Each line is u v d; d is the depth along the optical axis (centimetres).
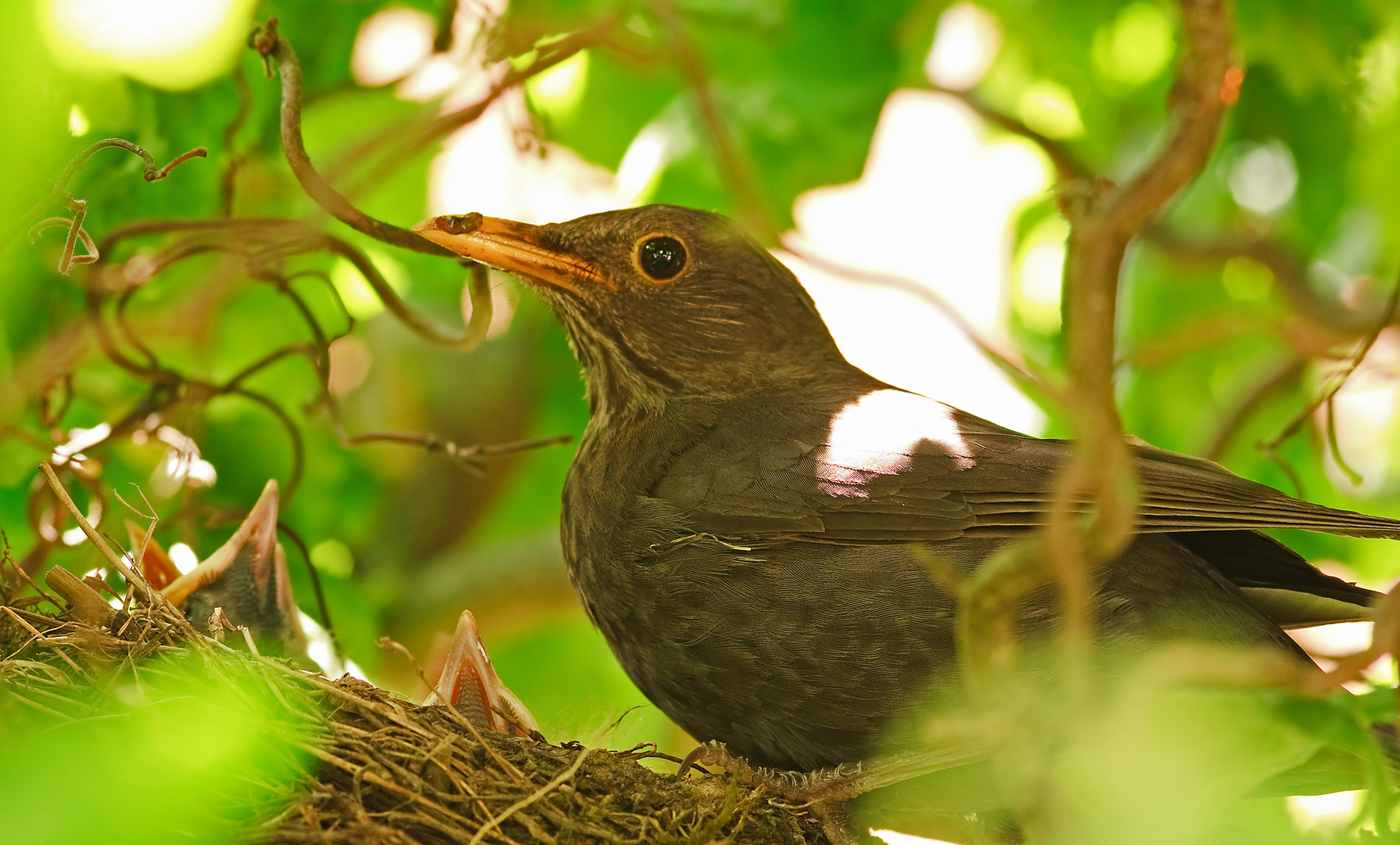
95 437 1020
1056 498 590
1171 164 559
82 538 1033
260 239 977
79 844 488
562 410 1475
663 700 944
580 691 1398
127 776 515
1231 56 564
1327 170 1323
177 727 688
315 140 1162
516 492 1487
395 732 777
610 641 957
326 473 1220
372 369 1438
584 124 1280
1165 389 1441
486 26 1032
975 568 880
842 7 1164
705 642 901
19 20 480
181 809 538
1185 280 1422
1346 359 1124
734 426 988
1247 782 656
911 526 896
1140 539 886
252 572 1013
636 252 1043
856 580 886
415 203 1253
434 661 1122
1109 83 1415
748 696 899
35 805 489
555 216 1316
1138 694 604
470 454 1040
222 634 862
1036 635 838
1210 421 1401
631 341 1038
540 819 767
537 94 1266
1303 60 1240
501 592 1365
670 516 928
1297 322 1206
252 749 699
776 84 1180
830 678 880
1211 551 964
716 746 858
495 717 933
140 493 968
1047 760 647
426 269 1270
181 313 1034
